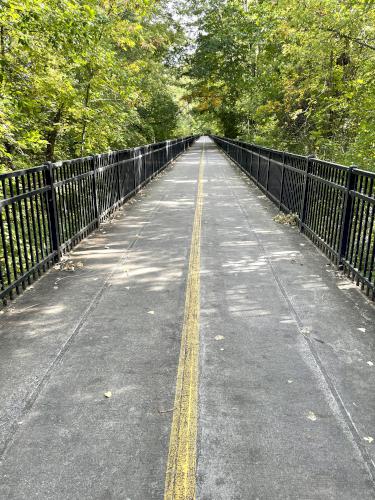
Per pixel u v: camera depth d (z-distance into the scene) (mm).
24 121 9562
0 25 7281
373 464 2516
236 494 2305
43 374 3426
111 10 12289
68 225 6867
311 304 4781
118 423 2855
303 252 6824
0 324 4301
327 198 6609
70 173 6957
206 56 36562
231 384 3289
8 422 2865
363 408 3021
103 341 3957
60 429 2799
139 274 5758
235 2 31688
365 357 3699
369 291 4957
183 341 3949
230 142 31328
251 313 4539
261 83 22156
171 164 26406
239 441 2689
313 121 16656
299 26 13727
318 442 2684
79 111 11469
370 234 4945
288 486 2355
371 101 11758
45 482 2385
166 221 9148
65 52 9344
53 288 5262
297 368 3516
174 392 3193
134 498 2285
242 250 6914
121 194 10906
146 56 24141
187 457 2562
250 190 14172
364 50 12852
